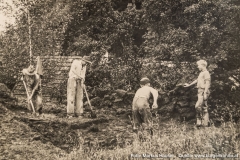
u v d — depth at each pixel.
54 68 17.78
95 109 16.55
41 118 12.24
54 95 17.62
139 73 17.53
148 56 17.56
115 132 12.88
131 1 22.33
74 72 14.22
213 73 15.84
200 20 16.36
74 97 14.09
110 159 9.85
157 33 17.31
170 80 16.22
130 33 18.97
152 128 11.27
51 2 18.52
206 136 10.02
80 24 20.17
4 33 17.16
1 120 11.25
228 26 16.03
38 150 10.28
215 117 15.16
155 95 11.80
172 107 15.42
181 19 16.81
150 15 17.50
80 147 10.40
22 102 14.91
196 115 14.48
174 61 16.42
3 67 16.97
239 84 16.67
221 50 15.90
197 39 16.20
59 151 10.55
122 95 16.75
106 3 19.75
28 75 13.46
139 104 11.71
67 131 11.85
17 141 10.44
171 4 16.86
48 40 17.33
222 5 15.79
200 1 15.85
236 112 14.88
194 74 15.92
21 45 16.95
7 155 9.70
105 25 19.20
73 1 19.86
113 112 16.12
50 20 17.38
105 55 19.56
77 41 19.30
